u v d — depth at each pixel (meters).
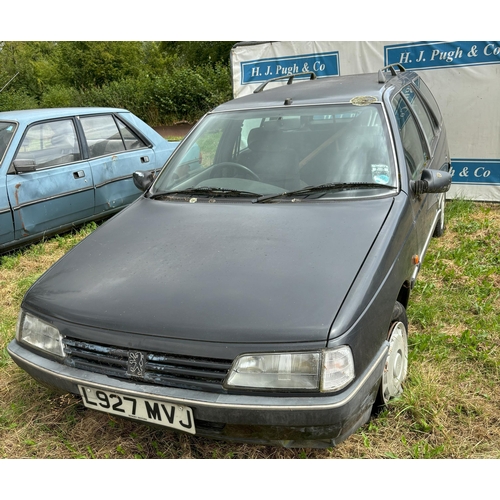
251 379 1.99
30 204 5.24
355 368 2.03
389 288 2.38
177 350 2.06
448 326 3.54
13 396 3.07
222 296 2.19
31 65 35.59
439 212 4.71
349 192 2.90
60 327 2.33
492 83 6.05
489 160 6.29
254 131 3.41
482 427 2.55
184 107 23.38
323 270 2.28
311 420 1.95
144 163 6.44
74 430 2.75
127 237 2.86
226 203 3.05
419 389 2.75
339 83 3.81
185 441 2.58
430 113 4.58
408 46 6.49
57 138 5.63
